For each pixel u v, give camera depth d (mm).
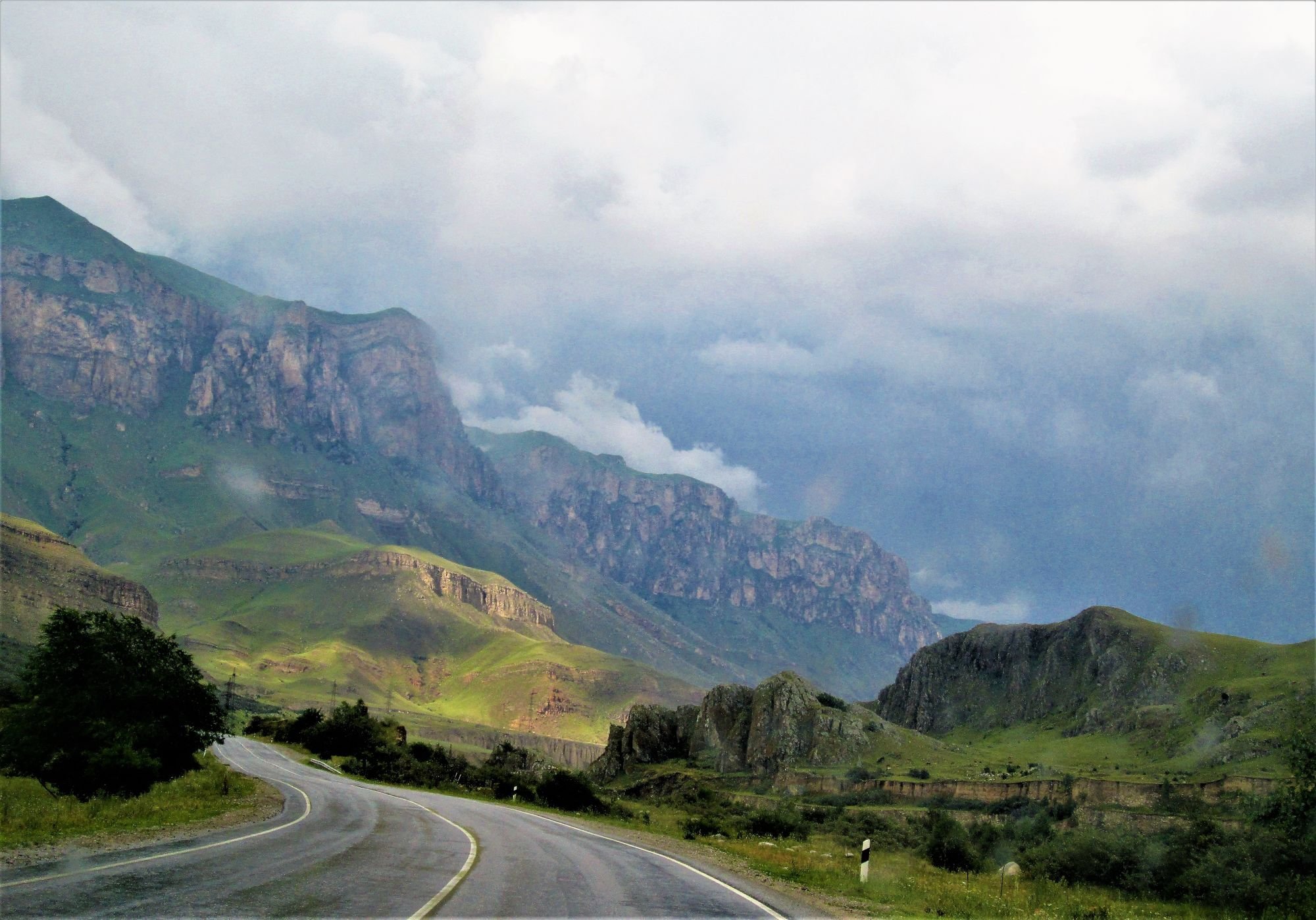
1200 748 124875
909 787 122125
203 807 38438
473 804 58812
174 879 20219
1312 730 37250
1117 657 186625
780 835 61438
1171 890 38219
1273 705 124062
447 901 19766
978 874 45438
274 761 95375
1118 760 136250
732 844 45000
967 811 105375
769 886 27219
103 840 26328
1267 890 33469
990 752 160250
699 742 162125
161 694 48031
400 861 25703
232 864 22984
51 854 22906
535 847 32781
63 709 42812
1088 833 44531
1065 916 27859
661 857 33094
